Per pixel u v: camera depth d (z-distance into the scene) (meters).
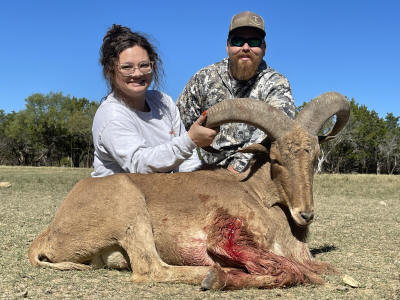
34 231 7.79
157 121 6.20
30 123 79.12
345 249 6.78
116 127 5.65
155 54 6.04
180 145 5.27
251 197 5.33
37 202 12.55
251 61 6.94
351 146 74.00
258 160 5.60
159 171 5.50
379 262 5.86
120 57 5.72
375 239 7.63
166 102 6.49
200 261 5.05
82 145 81.81
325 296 4.27
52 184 19.69
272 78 7.19
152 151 5.42
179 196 5.21
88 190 5.21
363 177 31.03
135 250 4.89
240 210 5.10
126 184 5.09
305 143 5.08
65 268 5.15
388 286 4.68
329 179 27.56
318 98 5.31
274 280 4.59
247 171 5.66
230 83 7.36
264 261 4.75
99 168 6.00
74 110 82.12
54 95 81.19
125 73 5.73
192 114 7.80
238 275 4.57
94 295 4.20
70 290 4.35
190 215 5.11
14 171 37.41
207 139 5.28
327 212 11.38
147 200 5.18
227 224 4.97
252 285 4.55
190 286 4.59
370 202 14.10
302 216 4.98
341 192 18.00
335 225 9.21
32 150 84.06
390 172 81.62
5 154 84.25
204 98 7.58
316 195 16.66
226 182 5.43
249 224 5.07
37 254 5.36
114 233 5.00
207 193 5.21
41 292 4.27
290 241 5.35
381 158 78.31
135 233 4.91
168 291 4.37
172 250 5.11
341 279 4.93
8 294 4.18
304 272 4.79
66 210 5.21
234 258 4.79
